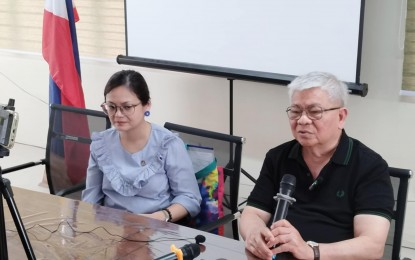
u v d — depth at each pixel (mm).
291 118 1816
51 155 2762
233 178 2262
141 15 3719
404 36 3047
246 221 1899
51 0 3584
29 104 4633
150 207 2219
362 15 2914
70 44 3639
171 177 2236
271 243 1591
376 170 1810
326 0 3021
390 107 3156
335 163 1833
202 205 2273
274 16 3215
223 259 1568
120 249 1622
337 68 3057
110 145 2275
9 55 4621
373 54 3139
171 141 2238
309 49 3133
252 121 3623
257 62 3332
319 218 1845
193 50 3557
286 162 1938
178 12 3559
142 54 3783
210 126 3805
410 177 1859
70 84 3660
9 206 1223
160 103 3967
